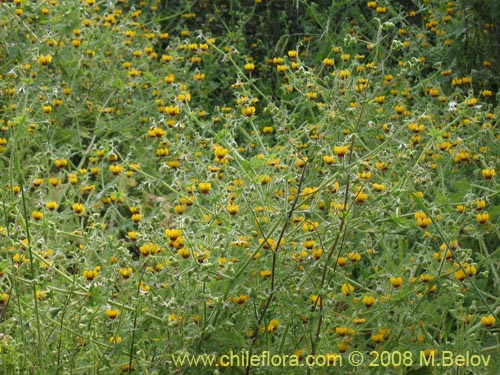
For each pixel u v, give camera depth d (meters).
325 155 4.32
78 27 6.32
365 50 7.22
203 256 3.68
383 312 3.78
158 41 7.66
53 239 4.58
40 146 5.49
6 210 4.13
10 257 3.88
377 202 4.03
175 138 5.23
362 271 4.46
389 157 4.50
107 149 4.70
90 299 3.67
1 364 3.66
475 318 3.86
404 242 4.64
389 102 5.72
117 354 3.66
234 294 3.81
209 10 8.24
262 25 7.78
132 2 8.08
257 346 3.83
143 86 6.59
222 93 7.12
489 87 6.33
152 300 3.65
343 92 5.23
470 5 6.31
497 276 4.17
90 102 6.28
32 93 5.88
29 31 6.11
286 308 3.83
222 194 4.20
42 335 3.65
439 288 4.05
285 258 3.99
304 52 7.25
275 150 5.04
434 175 5.20
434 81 6.32
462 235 4.20
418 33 6.63
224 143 4.61
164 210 5.16
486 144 5.21
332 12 7.32
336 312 4.08
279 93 7.02
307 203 4.54
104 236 4.69
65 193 5.06
